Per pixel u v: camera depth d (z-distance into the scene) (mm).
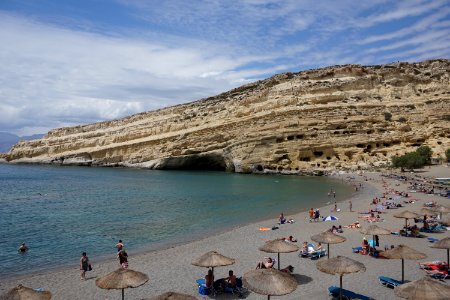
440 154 81875
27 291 13625
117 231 33500
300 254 23766
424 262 21594
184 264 23047
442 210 29672
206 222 37312
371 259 22547
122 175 100375
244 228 33688
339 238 20922
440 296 12523
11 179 91188
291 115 96000
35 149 157250
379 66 111750
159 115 137750
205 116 115750
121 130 137500
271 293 13812
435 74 102125
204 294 18016
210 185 72562
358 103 96812
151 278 20609
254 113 104062
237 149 99688
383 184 62688
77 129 158625
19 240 30406
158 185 74438
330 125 92125
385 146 88812
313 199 51906
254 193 59531
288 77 112562
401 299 16781
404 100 96938
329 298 17016
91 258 25375
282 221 35156
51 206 48750
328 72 108250
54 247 28203
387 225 32125
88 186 74250
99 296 18328
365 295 17219
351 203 42188
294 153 91812
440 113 89688
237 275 20844
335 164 87312
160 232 33062
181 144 112312
